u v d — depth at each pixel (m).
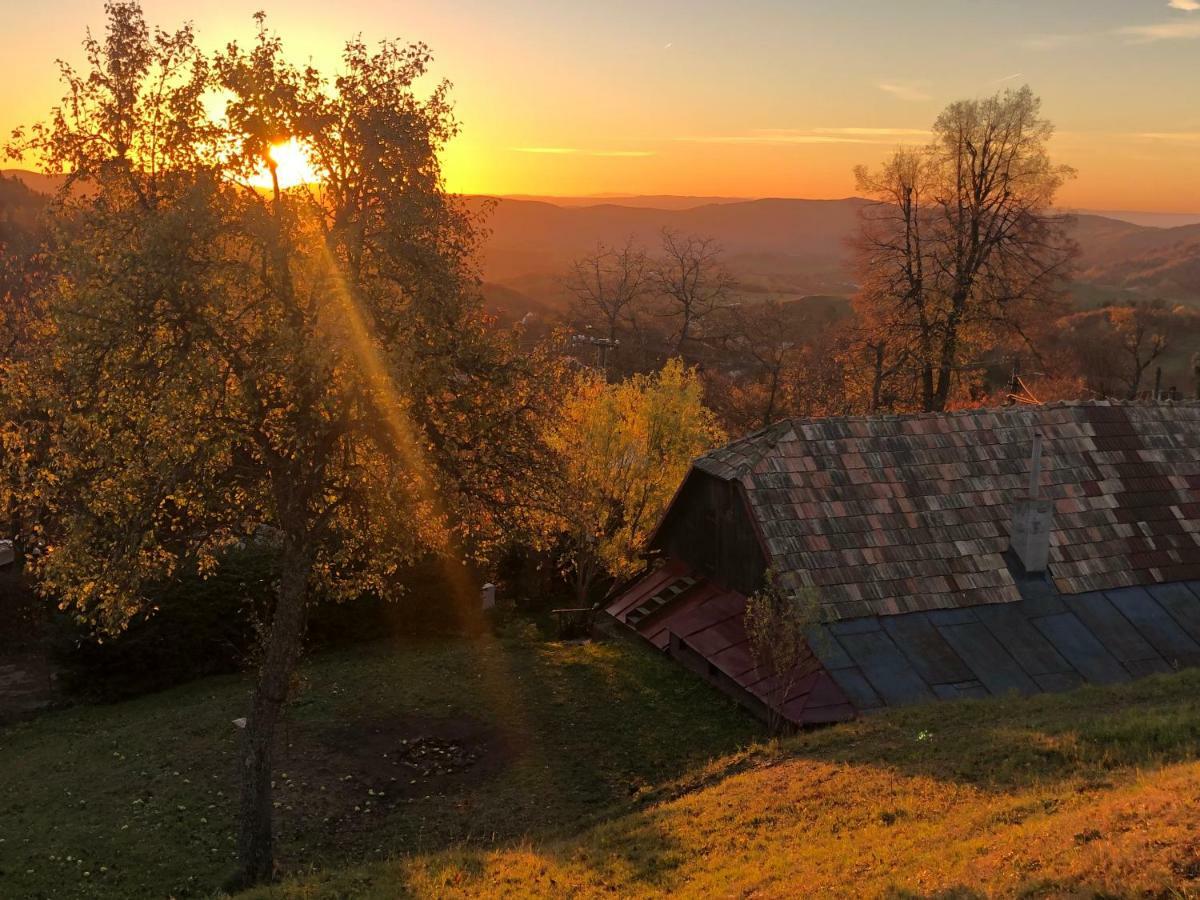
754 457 23.03
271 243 14.29
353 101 15.13
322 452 15.89
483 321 16.33
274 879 15.34
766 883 11.31
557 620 32.62
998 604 21.64
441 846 16.47
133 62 14.89
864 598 21.03
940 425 24.36
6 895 14.86
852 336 50.91
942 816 12.66
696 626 23.31
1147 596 22.52
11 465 15.87
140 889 15.26
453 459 16.55
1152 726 14.67
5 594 29.97
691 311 62.38
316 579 19.25
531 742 20.83
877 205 48.31
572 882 12.66
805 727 18.50
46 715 24.45
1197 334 103.56
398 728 21.64
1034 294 45.03
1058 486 23.97
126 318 13.62
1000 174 45.41
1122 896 7.98
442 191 15.68
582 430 32.34
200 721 22.25
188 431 14.02
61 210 14.92
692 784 17.14
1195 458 25.50
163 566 17.80
